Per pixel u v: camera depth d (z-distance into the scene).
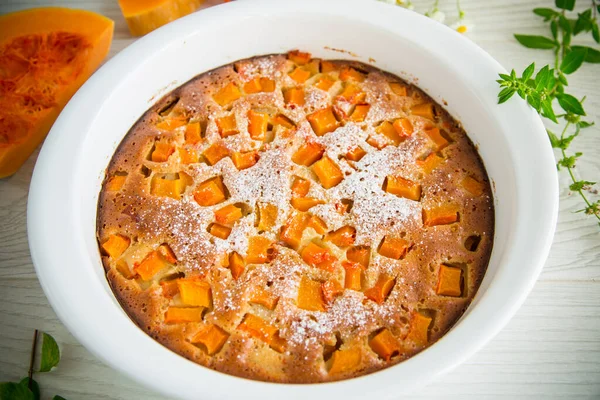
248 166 0.50
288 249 0.47
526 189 0.45
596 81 0.58
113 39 0.59
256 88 0.52
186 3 0.59
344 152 0.50
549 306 0.50
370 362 0.44
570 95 0.54
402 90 0.53
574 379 0.48
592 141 0.55
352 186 0.48
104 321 0.42
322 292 0.46
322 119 0.51
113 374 0.48
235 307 0.45
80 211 0.46
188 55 0.52
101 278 0.46
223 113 0.52
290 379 0.44
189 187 0.49
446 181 0.49
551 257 0.52
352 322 0.45
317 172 0.49
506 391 0.48
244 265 0.47
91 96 0.48
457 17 0.60
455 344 0.41
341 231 0.47
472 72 0.49
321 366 0.44
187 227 0.48
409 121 0.51
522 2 0.60
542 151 0.46
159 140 0.51
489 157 0.49
